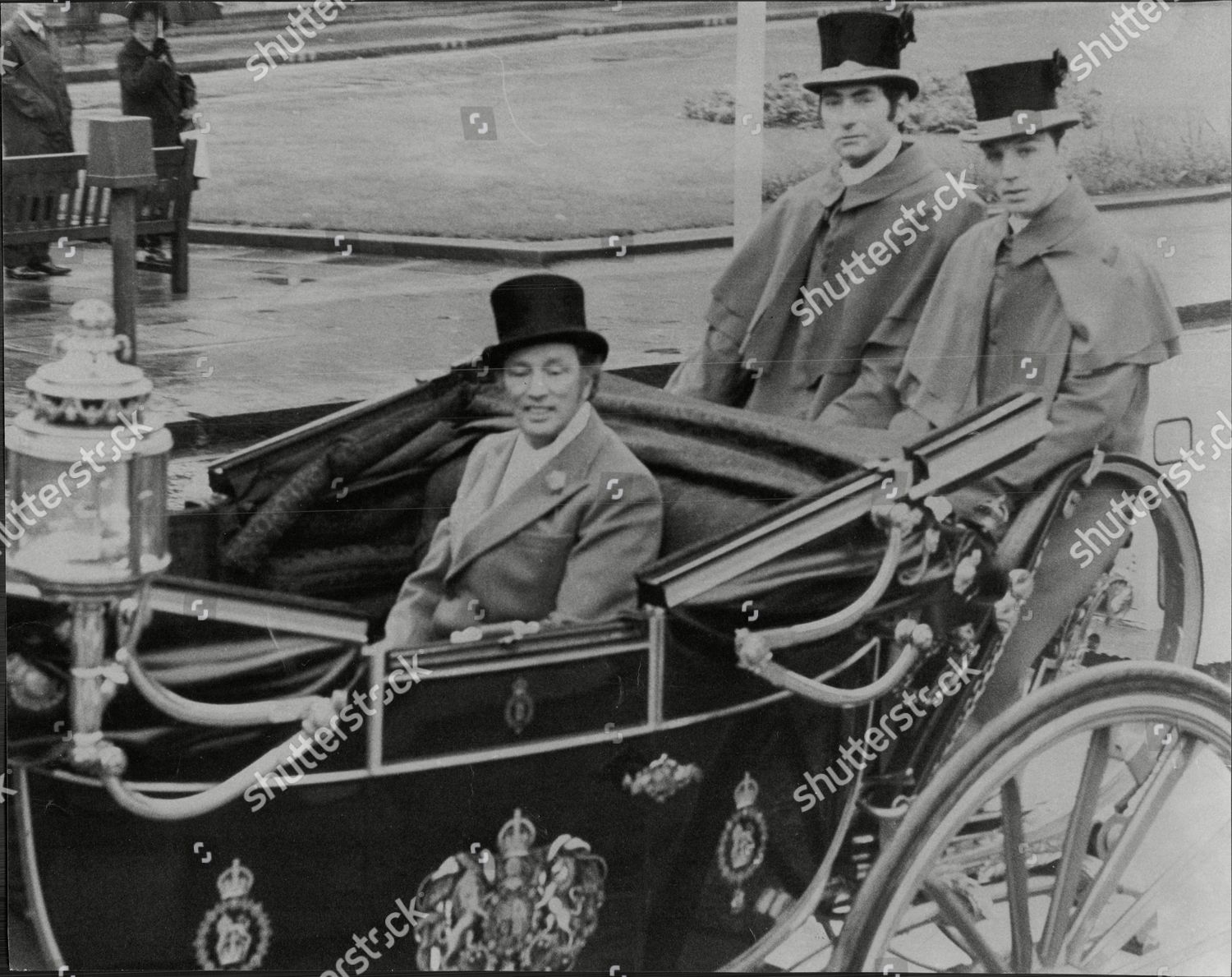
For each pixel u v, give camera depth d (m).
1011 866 2.81
